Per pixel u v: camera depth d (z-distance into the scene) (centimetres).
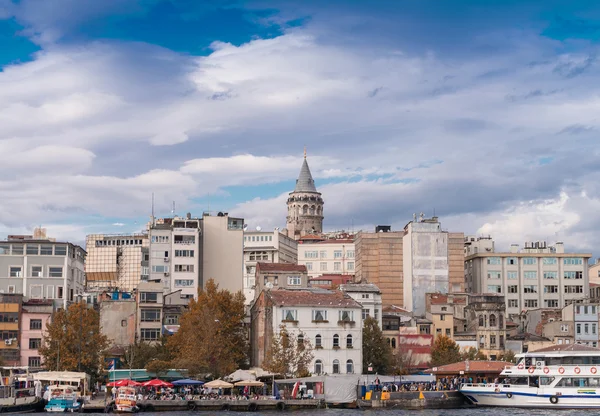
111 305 18088
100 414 12812
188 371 15338
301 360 15375
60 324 15400
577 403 14125
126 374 15538
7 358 16675
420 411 13775
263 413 13188
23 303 17150
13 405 12719
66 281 18350
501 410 14050
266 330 16575
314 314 16288
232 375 15112
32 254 18262
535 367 14488
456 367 15412
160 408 13400
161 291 18350
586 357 14212
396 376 15488
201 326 16062
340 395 14362
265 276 19275
